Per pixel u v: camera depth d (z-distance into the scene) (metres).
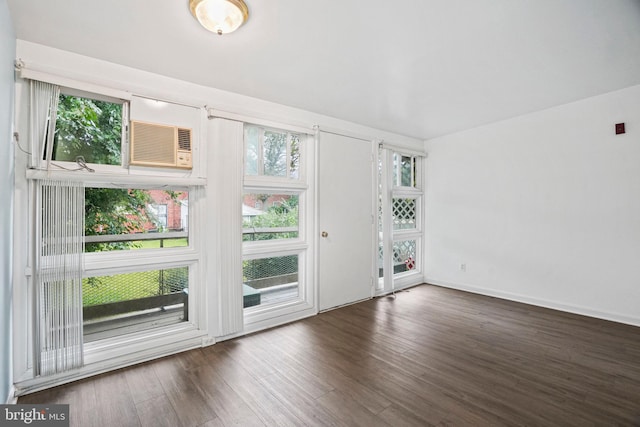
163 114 2.44
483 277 4.14
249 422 1.69
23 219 1.92
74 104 2.20
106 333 2.32
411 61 2.33
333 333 2.90
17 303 1.88
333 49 2.13
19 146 1.91
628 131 2.96
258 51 2.14
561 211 3.42
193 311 2.65
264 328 3.03
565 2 1.67
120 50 2.10
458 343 2.67
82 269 2.08
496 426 1.64
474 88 2.86
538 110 3.53
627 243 3.01
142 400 1.88
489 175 4.04
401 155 4.57
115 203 2.37
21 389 1.89
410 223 4.75
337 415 1.74
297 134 3.41
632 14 1.78
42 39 1.95
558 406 1.81
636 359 2.36
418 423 1.67
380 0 1.64
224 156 2.73
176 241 2.61
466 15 1.78
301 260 3.43
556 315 3.32
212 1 1.58
